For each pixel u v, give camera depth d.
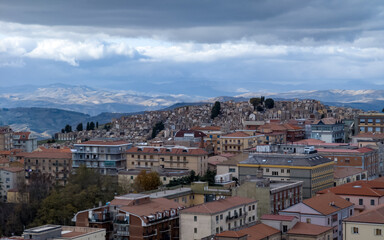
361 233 182.50
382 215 185.25
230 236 192.25
